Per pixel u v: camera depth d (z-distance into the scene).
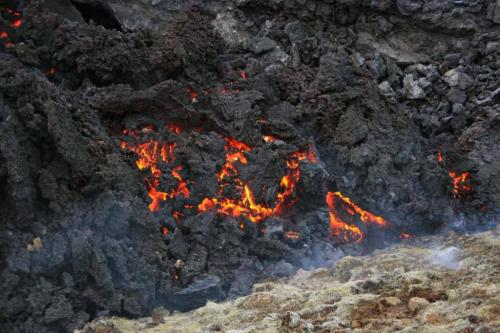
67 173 10.88
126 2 14.45
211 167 11.81
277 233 11.88
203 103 12.59
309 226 12.31
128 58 12.53
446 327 8.88
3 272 10.25
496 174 13.81
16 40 12.50
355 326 9.35
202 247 11.30
